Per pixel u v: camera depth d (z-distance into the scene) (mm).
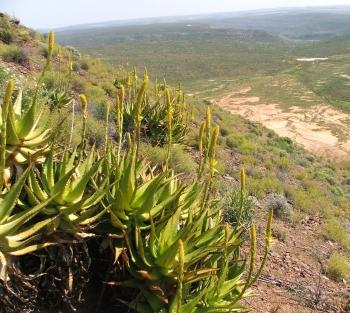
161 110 11445
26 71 16016
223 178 12750
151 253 3832
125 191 3941
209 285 4094
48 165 3857
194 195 4590
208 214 4949
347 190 23547
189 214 4191
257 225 9109
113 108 12844
